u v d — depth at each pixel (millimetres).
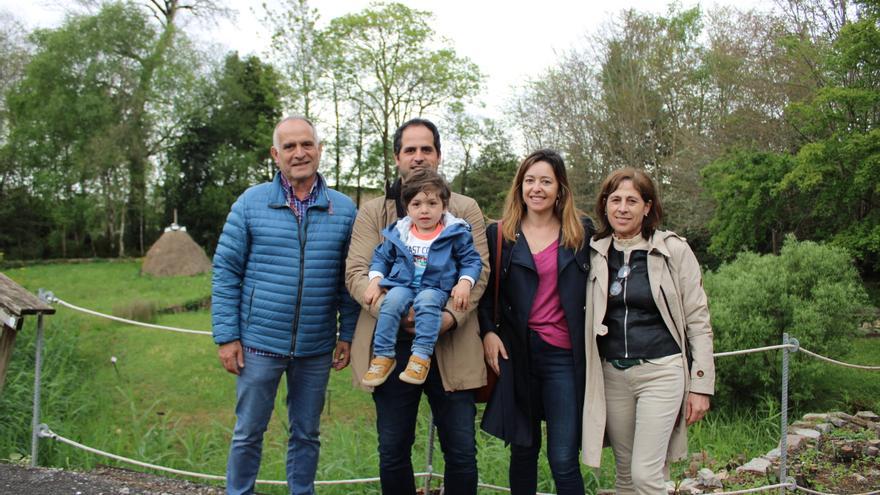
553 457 2992
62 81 31641
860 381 8406
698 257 16453
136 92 32125
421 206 2951
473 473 2977
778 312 7551
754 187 12055
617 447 3080
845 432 6336
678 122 18766
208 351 10367
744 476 5000
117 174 32156
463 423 2949
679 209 16547
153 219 34812
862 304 8078
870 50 10930
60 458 4836
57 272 24109
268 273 3154
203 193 35219
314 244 3205
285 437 5949
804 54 12883
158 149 34344
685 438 2977
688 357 2988
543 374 3057
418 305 2811
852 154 10680
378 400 2992
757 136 14641
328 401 8086
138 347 10562
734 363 7469
